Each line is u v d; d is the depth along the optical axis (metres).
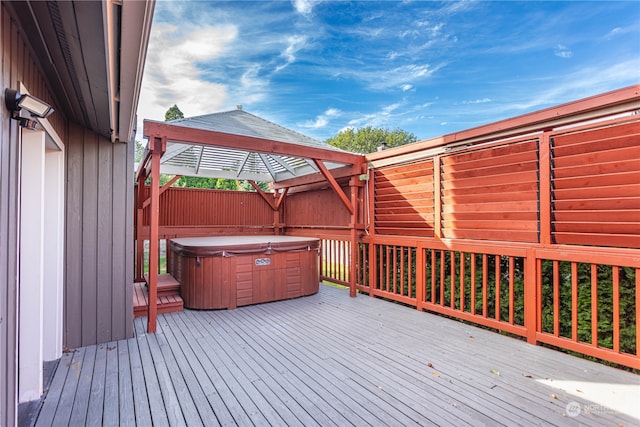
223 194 7.29
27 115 1.79
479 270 4.21
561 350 3.36
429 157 4.64
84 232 3.42
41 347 2.42
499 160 3.80
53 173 3.10
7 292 1.67
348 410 2.27
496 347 3.40
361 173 5.64
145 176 5.86
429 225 4.63
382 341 3.55
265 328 3.97
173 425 2.11
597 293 3.07
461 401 2.39
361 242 5.77
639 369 2.76
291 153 4.86
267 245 5.16
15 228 1.77
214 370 2.86
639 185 2.78
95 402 2.35
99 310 3.48
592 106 3.03
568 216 3.23
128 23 1.49
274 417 2.19
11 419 1.75
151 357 3.12
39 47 1.92
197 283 4.72
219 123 4.87
